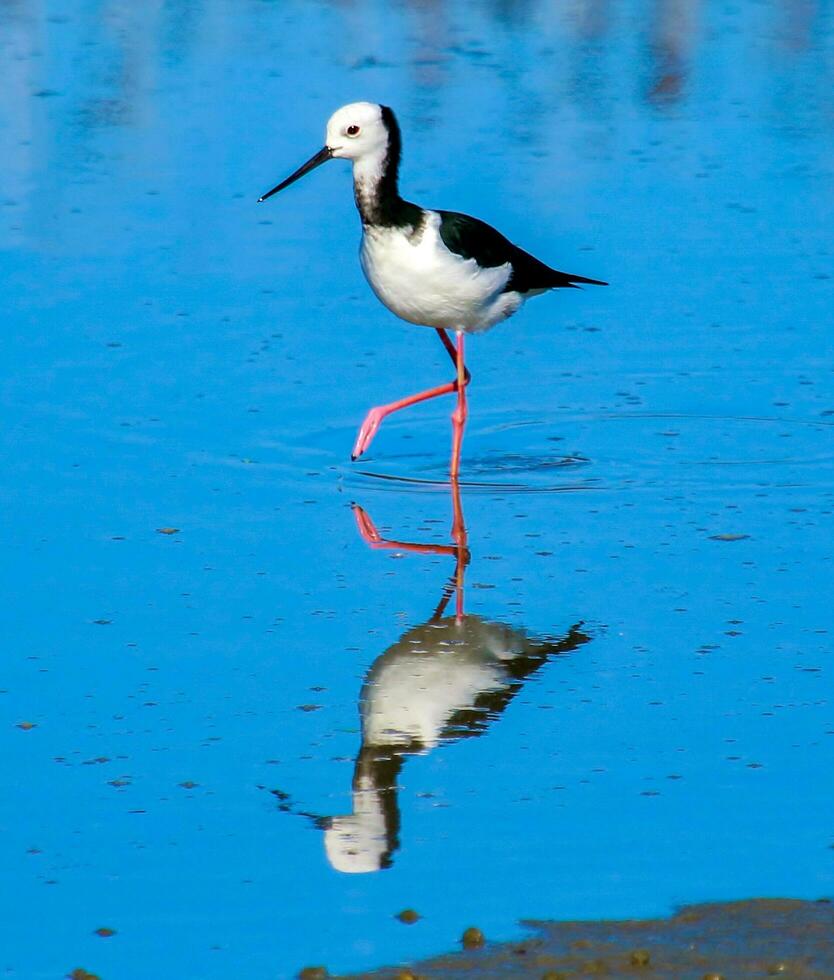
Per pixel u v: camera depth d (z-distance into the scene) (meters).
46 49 20.75
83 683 8.23
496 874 6.55
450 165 16.73
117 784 7.30
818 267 14.54
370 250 11.17
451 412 12.23
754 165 17.03
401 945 6.05
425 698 8.11
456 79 19.72
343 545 9.99
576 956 5.92
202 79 19.58
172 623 8.92
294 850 6.76
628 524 10.31
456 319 11.41
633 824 6.92
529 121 18.27
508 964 5.88
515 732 7.77
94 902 6.39
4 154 17.09
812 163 17.08
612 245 14.93
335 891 6.45
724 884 6.43
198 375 12.52
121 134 17.77
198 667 8.42
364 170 10.96
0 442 11.38
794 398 12.32
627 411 12.20
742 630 8.83
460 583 9.45
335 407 12.16
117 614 9.02
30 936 6.18
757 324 13.54
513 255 11.53
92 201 15.87
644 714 7.93
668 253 14.82
